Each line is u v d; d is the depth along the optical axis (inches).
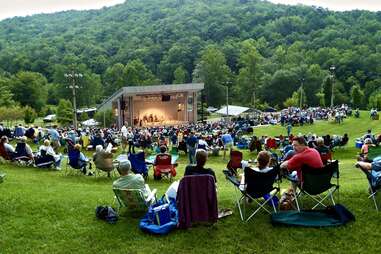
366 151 584.1
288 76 4079.7
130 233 308.8
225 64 4840.1
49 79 5472.4
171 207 328.8
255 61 4303.6
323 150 570.6
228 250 286.7
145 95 2176.4
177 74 4795.8
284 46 5826.8
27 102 4148.6
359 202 348.2
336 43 5516.7
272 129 1736.0
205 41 6284.5
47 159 629.0
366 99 3892.7
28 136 1086.4
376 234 301.0
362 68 4525.1
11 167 629.3
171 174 564.4
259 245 291.4
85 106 4520.2
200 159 319.0
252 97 4165.8
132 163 553.9
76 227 320.8
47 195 401.1
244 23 7126.0
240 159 557.9
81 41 6934.1
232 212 331.9
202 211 305.3
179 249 288.0
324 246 289.0
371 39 5506.9
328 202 350.6
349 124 1775.3
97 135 1123.3
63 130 1374.3
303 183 322.0
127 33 7347.4
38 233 313.3
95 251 288.7
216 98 4121.6
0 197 383.9
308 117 1815.9
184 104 2257.6
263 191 318.3
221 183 528.4
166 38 6683.1
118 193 327.9
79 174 595.2
